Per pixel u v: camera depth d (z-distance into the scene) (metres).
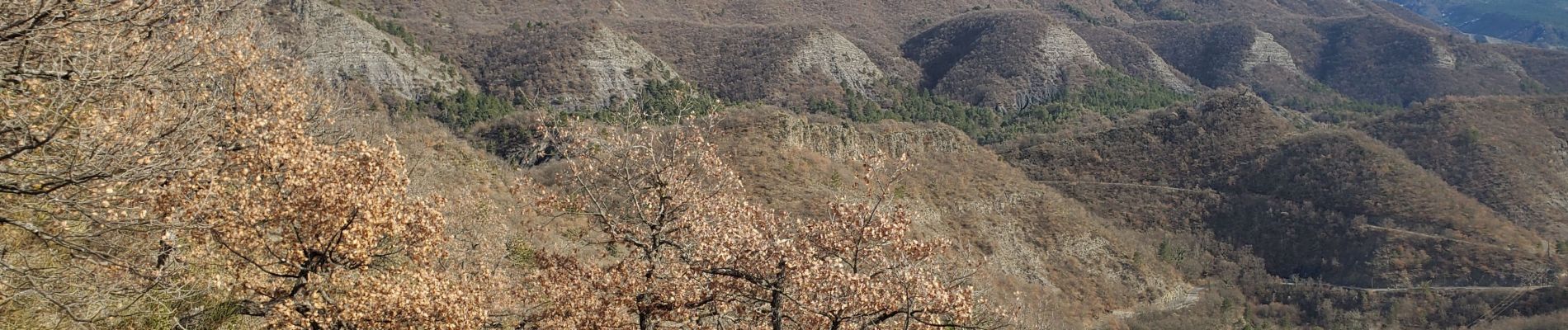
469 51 134.75
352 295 13.22
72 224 13.30
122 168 11.83
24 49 11.78
